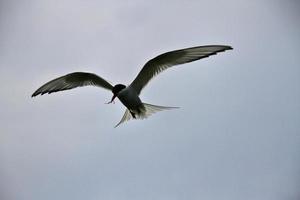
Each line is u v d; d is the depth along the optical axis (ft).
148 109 45.75
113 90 45.09
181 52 43.65
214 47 43.16
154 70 44.78
